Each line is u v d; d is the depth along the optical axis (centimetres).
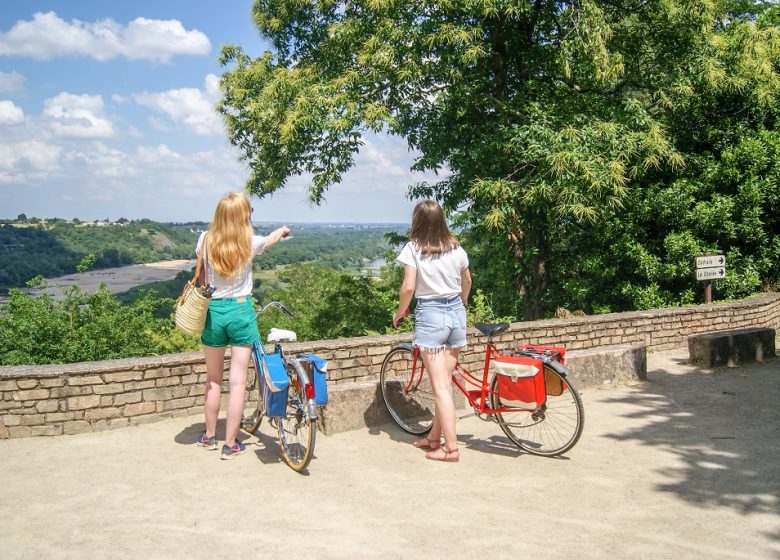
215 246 439
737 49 1430
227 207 442
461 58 1335
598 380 682
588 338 873
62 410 514
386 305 1873
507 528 346
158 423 546
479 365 779
